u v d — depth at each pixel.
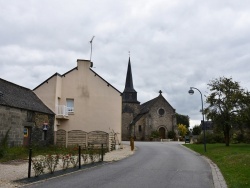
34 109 23.78
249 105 30.30
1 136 18.94
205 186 9.70
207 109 31.22
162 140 57.06
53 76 29.08
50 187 9.27
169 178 11.27
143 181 10.49
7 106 19.78
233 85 30.88
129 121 67.25
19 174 11.88
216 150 25.27
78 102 30.44
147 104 68.25
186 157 21.02
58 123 29.45
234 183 9.55
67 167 13.53
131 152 25.45
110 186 9.47
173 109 62.81
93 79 31.03
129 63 72.31
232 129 32.66
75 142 27.84
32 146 22.55
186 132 70.94
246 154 18.25
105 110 30.72
